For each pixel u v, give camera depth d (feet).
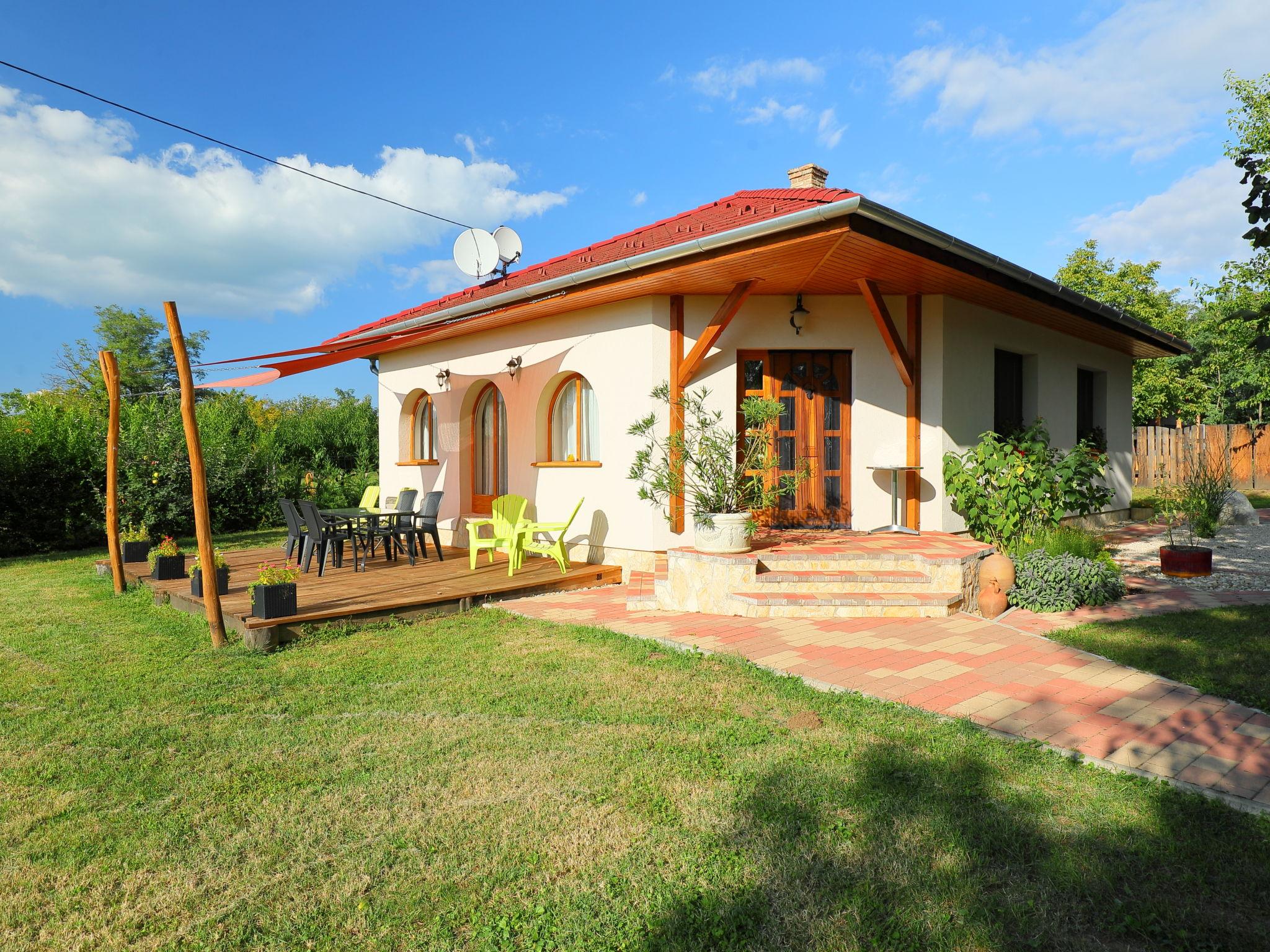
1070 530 28.96
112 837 10.39
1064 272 86.94
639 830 10.25
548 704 15.35
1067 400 40.09
